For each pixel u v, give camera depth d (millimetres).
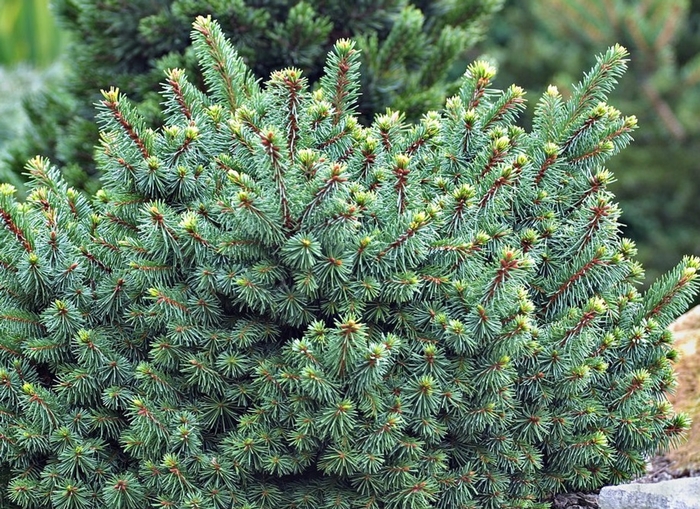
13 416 1382
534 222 1424
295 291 1356
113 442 1399
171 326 1352
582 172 1438
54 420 1368
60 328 1370
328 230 1336
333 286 1350
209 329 1365
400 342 1347
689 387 1639
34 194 1421
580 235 1411
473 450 1393
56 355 1384
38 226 1407
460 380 1362
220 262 1361
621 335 1422
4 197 1373
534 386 1387
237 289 1345
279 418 1361
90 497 1368
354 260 1351
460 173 1420
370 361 1325
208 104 1448
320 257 1343
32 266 1365
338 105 1418
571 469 1425
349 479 1381
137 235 1396
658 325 1439
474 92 1445
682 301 1445
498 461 1393
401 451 1356
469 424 1373
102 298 1380
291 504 1374
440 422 1376
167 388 1367
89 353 1361
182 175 1369
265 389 1355
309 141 1374
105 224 1399
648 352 1440
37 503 1373
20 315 1387
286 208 1334
